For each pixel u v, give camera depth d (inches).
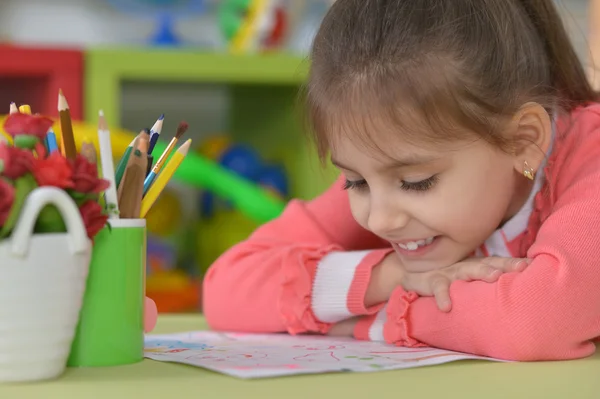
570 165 42.2
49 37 111.3
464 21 39.8
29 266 28.2
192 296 101.0
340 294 43.9
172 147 37.7
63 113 31.8
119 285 32.9
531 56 42.8
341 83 39.0
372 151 37.9
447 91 37.9
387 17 39.4
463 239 39.8
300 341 42.1
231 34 108.2
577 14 118.0
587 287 35.6
